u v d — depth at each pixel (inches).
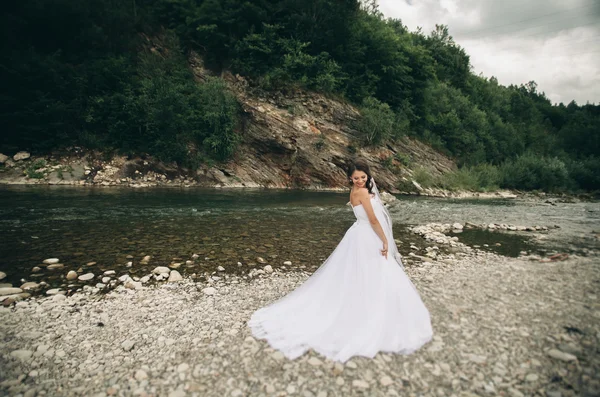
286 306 152.7
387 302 133.9
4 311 159.8
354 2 1202.6
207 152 957.2
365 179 148.3
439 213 563.2
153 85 916.6
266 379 107.3
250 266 246.2
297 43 1079.0
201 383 106.3
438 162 1192.8
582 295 164.7
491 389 98.9
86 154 815.1
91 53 965.2
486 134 1502.2
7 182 699.4
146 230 345.7
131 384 106.9
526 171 1262.3
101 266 234.2
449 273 224.4
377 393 99.3
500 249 310.3
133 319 156.3
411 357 116.9
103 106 850.8
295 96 1039.0
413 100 1332.4
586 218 527.2
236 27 1122.7
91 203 496.4
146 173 845.2
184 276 221.0
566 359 109.7
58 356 123.6
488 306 156.5
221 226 382.3
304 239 335.6
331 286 145.9
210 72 1132.5
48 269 224.4
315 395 99.0
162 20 1232.8
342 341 125.4
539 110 2768.2
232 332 140.3
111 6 1071.6
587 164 1520.7
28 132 782.5
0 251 259.4
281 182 989.8
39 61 823.7
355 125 1048.2
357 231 145.6
